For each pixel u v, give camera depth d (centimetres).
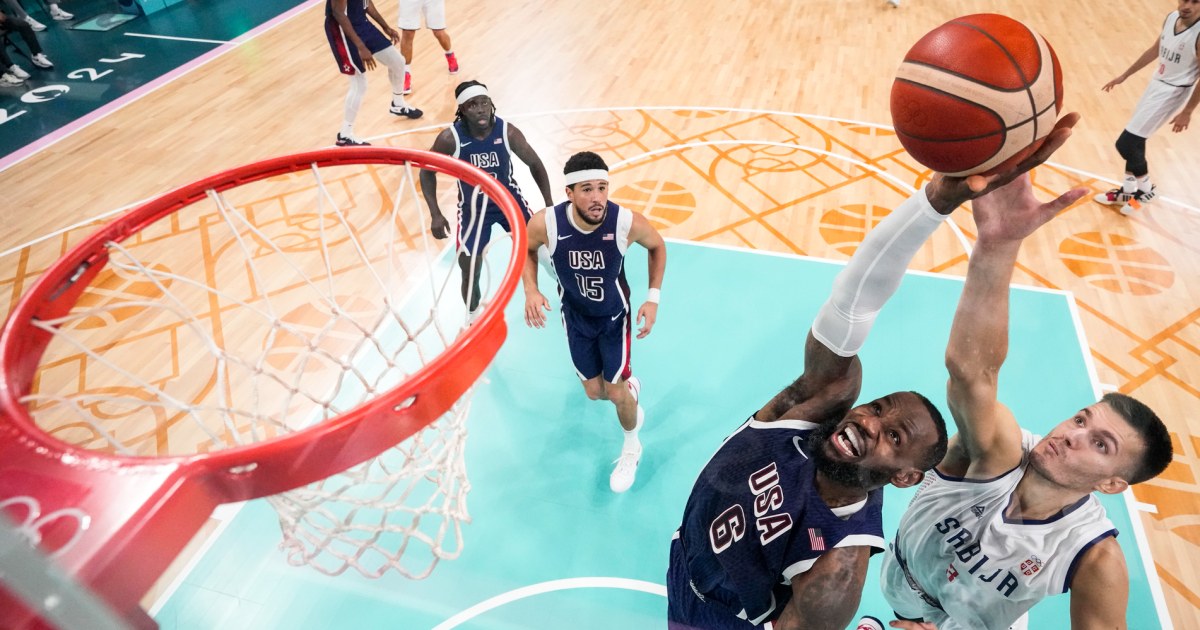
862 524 149
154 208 201
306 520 202
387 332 384
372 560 273
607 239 270
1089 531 162
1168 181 515
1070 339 380
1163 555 275
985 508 171
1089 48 732
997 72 117
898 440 142
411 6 627
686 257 449
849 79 688
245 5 915
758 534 157
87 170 554
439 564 275
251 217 487
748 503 161
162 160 564
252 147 578
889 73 699
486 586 269
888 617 254
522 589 269
